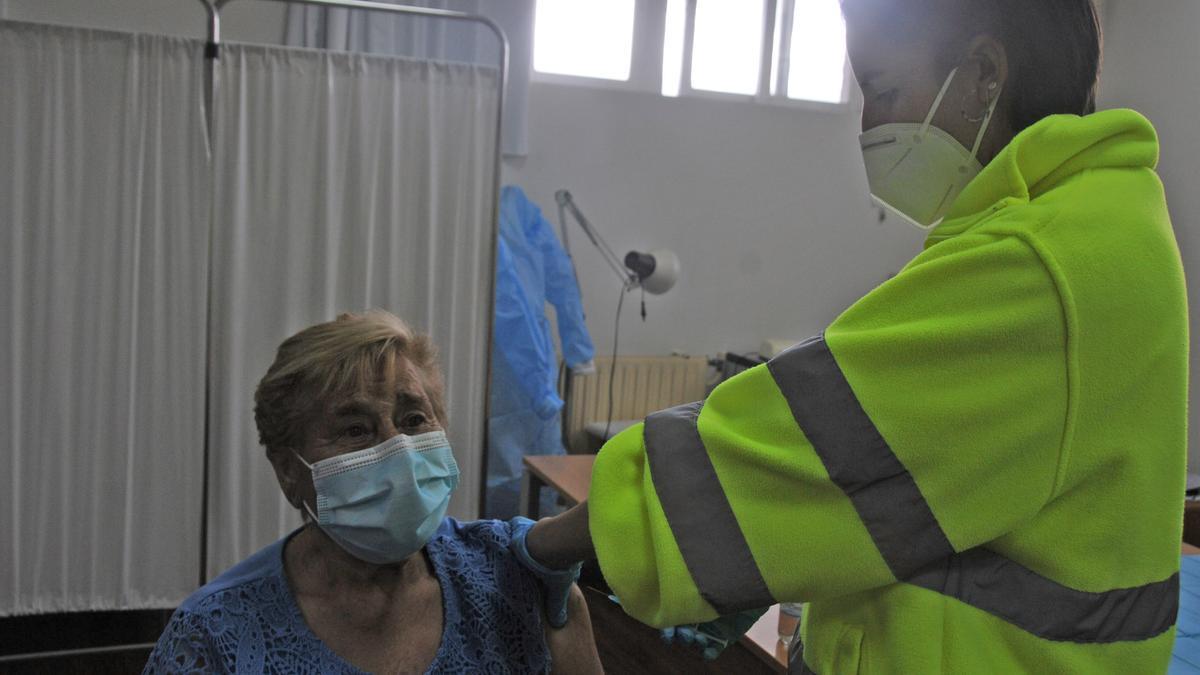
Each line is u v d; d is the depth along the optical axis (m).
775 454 0.67
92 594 2.93
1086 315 0.62
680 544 0.70
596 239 4.54
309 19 3.72
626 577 0.74
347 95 2.93
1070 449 0.63
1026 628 0.66
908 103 0.75
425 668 1.12
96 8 3.64
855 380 0.66
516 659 1.16
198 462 2.94
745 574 0.68
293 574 1.12
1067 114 0.70
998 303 0.63
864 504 0.65
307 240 2.95
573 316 4.05
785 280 4.91
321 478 1.07
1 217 2.71
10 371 2.77
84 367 2.83
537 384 3.73
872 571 0.66
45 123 2.72
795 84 4.80
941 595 0.67
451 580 1.17
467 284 3.10
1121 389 0.64
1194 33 4.00
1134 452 0.65
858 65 0.78
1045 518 0.66
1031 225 0.64
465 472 3.16
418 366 1.14
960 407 0.63
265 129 2.88
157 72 2.77
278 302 2.94
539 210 4.02
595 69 4.49
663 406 4.64
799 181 4.85
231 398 2.92
